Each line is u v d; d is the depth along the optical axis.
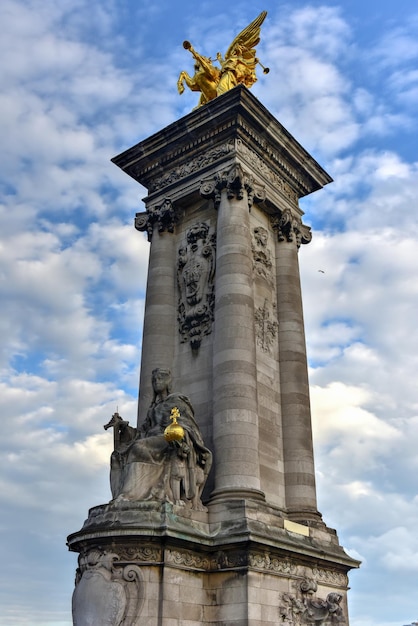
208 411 25.25
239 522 21.08
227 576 20.64
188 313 27.33
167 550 19.73
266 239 29.33
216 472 23.05
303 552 22.56
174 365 27.20
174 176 30.06
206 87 32.19
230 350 24.39
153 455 21.73
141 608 18.88
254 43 33.44
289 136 30.34
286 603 21.31
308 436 26.78
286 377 27.58
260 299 27.84
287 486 25.81
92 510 21.30
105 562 19.47
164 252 29.23
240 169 27.42
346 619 24.42
